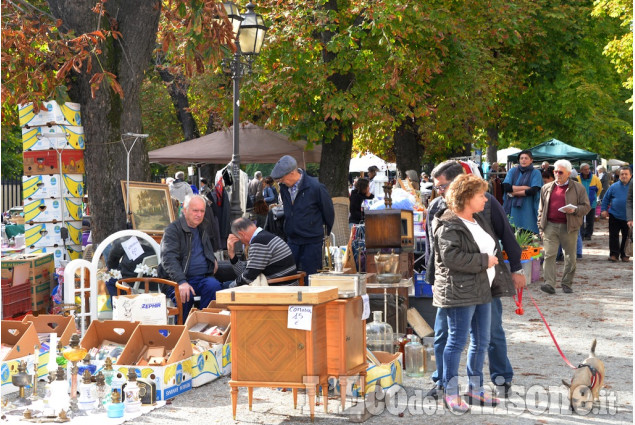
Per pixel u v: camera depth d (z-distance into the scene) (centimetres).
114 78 1030
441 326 624
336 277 603
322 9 1758
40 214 1091
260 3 1850
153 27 1122
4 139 3528
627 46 2325
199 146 1775
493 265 584
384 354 684
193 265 856
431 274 620
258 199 1545
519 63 2664
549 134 2930
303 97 1792
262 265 770
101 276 919
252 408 609
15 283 975
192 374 673
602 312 1048
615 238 1686
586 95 2691
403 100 1870
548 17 2591
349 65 1741
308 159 1919
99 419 578
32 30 1067
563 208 1204
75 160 1102
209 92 2052
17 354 676
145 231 1088
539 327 945
